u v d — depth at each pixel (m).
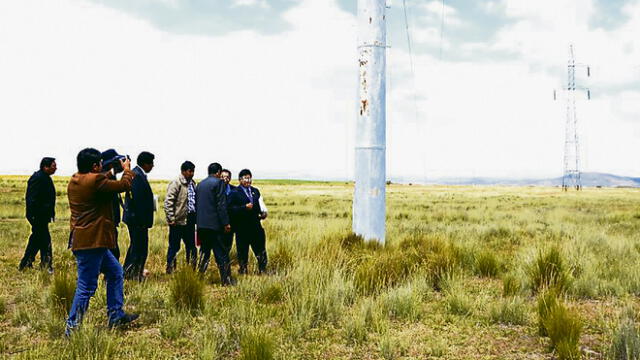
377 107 10.94
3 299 6.33
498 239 14.19
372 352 4.68
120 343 4.84
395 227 16.78
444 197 54.91
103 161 6.47
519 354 4.63
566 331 4.73
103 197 5.00
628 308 5.82
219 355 4.49
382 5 10.98
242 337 4.75
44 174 8.58
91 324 4.81
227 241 8.47
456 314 5.99
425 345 4.85
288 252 9.21
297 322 5.23
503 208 33.12
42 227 8.54
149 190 7.79
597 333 5.21
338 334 5.20
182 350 4.69
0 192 40.84
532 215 24.47
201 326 5.36
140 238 7.71
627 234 15.88
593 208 32.88
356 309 5.92
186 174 8.63
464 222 21.36
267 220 18.48
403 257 8.42
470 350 4.74
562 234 15.42
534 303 6.52
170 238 8.59
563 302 6.38
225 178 9.10
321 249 9.06
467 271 8.62
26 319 5.64
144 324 5.52
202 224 7.54
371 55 10.93
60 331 5.14
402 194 65.56
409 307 5.97
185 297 6.02
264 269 8.48
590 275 7.61
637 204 39.09
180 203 8.52
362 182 10.99
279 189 83.56
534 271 7.56
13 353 4.60
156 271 8.73
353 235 10.88
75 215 4.99
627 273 7.89
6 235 13.65
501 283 7.80
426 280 7.61
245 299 6.43
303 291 6.05
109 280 5.34
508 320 5.67
